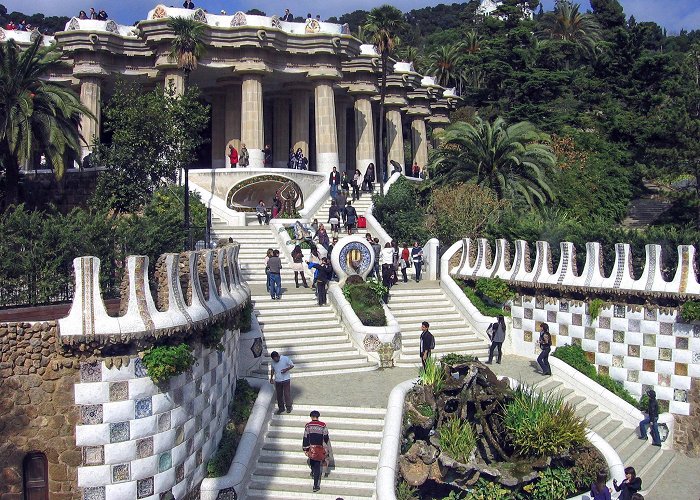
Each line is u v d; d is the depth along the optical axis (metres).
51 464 17.48
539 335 31.80
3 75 32.97
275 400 24.02
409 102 64.06
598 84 75.38
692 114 49.59
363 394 24.83
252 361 26.09
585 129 66.81
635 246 32.91
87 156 41.03
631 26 80.00
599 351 29.77
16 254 21.89
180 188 39.00
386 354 28.30
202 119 38.31
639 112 71.69
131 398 17.91
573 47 88.56
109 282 23.44
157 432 18.41
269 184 45.97
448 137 45.41
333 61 50.81
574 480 22.27
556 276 31.25
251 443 21.58
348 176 60.78
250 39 47.34
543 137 47.09
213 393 21.23
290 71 50.41
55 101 34.25
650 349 28.34
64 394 17.50
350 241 33.53
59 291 22.34
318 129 51.09
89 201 37.50
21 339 17.33
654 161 51.62
